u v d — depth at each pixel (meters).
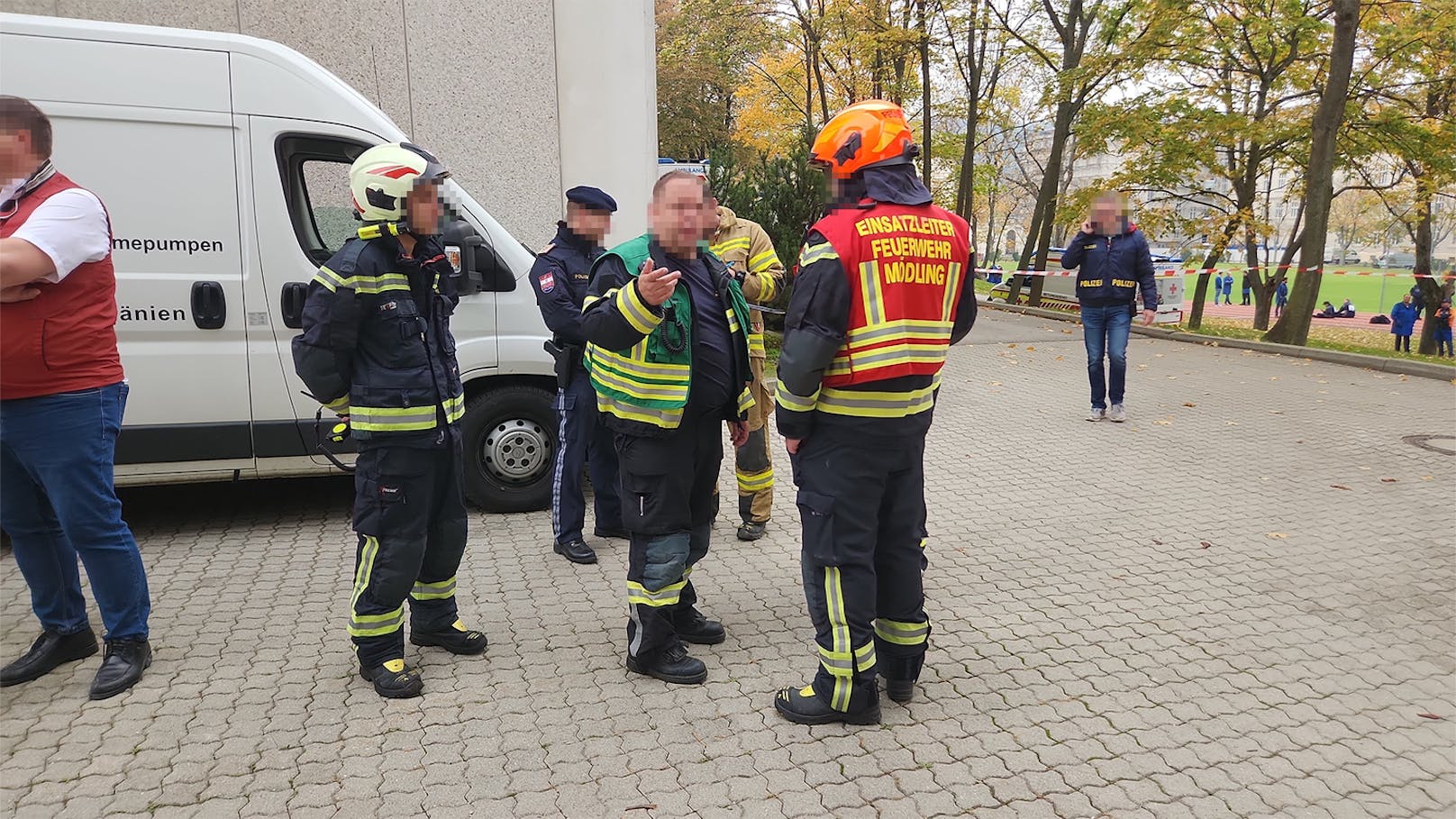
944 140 24.06
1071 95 17.80
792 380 2.76
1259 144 15.68
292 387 4.66
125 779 2.66
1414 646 3.73
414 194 2.91
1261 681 3.42
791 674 3.41
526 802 2.60
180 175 4.39
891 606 3.13
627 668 3.42
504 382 5.21
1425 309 17.36
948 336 2.93
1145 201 17.20
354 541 4.74
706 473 3.38
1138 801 2.68
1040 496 5.77
